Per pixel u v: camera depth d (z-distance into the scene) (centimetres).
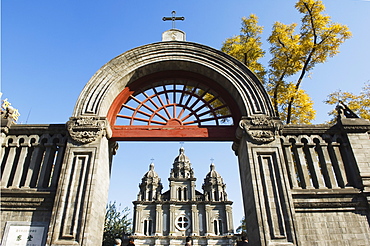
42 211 954
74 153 1026
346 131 1076
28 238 905
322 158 1055
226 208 5375
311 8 1698
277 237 884
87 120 1067
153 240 4909
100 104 1115
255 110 1113
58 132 1099
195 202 5434
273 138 1050
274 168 1005
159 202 5441
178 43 1248
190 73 1276
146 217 5362
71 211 921
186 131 1159
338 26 1634
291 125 1098
